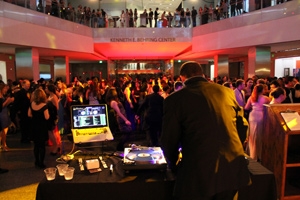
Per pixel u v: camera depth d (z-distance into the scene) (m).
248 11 12.35
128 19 16.31
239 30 12.76
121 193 2.01
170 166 2.20
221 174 1.66
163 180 2.03
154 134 5.57
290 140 3.62
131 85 9.37
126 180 2.04
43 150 4.83
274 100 4.67
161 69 24.77
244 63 19.25
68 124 7.17
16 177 4.40
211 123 1.72
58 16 13.45
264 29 11.45
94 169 2.24
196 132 1.72
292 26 10.19
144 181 2.02
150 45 17.08
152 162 2.18
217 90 1.87
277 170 3.34
